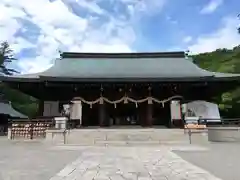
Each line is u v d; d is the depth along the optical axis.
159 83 19.56
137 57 27.34
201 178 6.00
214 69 44.44
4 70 53.66
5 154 10.70
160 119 21.92
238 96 31.17
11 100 51.03
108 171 6.79
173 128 18.80
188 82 19.28
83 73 21.22
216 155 10.26
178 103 20.64
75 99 20.47
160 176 6.19
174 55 27.33
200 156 9.95
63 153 11.00
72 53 26.91
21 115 40.03
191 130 15.95
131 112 22.61
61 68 23.17
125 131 16.64
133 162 8.27
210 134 18.50
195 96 20.97
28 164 8.08
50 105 20.39
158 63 25.52
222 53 51.03
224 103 32.03
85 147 13.57
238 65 40.34
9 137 18.17
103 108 20.97
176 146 13.91
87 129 17.55
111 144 15.04
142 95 21.00
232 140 18.00
